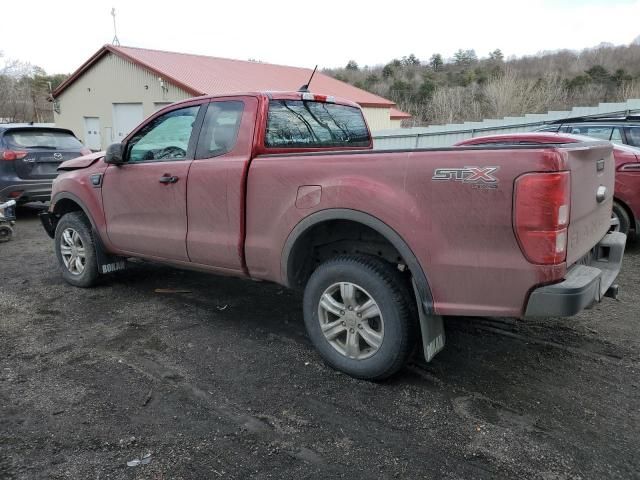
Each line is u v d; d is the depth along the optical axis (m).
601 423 2.81
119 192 4.61
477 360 3.57
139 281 5.50
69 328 4.22
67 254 5.35
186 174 4.01
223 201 3.79
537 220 2.50
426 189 2.81
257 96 3.77
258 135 3.71
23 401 3.08
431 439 2.69
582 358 3.59
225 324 4.29
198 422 2.86
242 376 3.38
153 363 3.58
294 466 2.50
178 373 3.43
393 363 3.11
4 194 8.83
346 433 2.75
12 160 8.80
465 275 2.75
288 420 2.87
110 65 25.22
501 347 3.77
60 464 2.52
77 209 5.51
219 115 3.93
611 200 3.54
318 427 2.81
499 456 2.55
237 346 3.85
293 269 3.54
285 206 3.42
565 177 2.50
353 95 32.44
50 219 5.58
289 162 3.41
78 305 4.77
